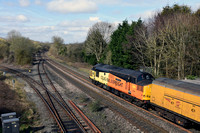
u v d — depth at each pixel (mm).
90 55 52406
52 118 13766
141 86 16094
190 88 11828
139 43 29391
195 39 22953
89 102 18078
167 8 32000
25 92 21375
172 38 25328
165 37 25656
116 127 12570
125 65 31953
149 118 13984
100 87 24797
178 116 12680
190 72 23594
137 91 16641
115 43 37750
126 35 31484
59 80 29578
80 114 14523
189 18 23672
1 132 10898
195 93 11281
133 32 31047
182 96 12133
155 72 27016
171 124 12883
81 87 24375
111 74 21219
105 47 49500
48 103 17406
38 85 25641
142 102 16141
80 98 19391
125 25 36594
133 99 17750
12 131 10422
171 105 13008
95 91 22109
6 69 40656
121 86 19094
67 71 38844
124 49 31297
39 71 39250
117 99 19188
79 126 12000
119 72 19797
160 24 27469
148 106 16797
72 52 62906
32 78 30766
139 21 31500
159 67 27969
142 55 28969
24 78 30312
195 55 22828
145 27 30453
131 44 30391
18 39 49250
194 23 22922
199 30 22469
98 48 49469
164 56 24828
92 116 14477
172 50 23891
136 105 17406
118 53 34156
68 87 24766
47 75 34156
